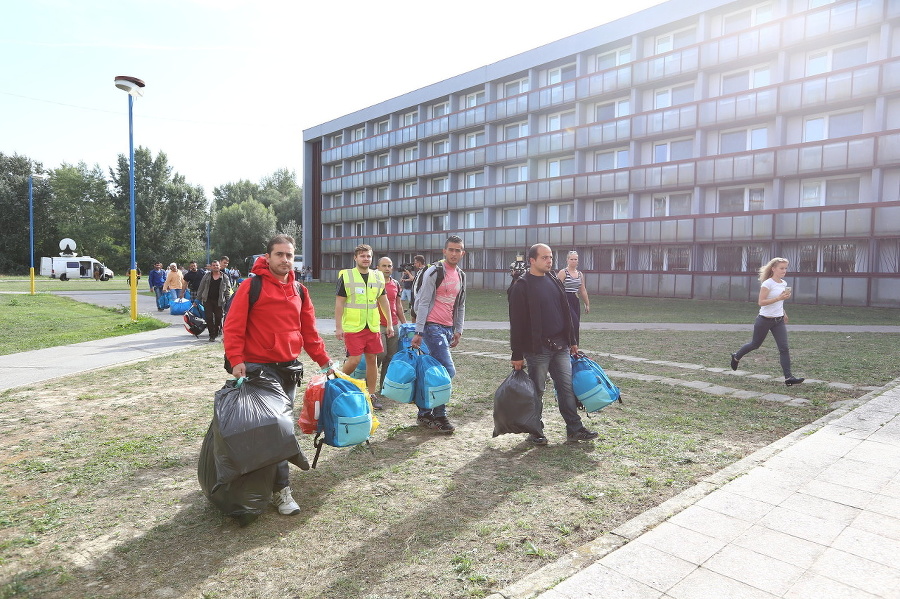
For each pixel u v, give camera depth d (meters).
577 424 5.19
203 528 3.48
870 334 13.68
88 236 75.88
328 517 3.64
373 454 4.88
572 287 9.71
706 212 27.77
